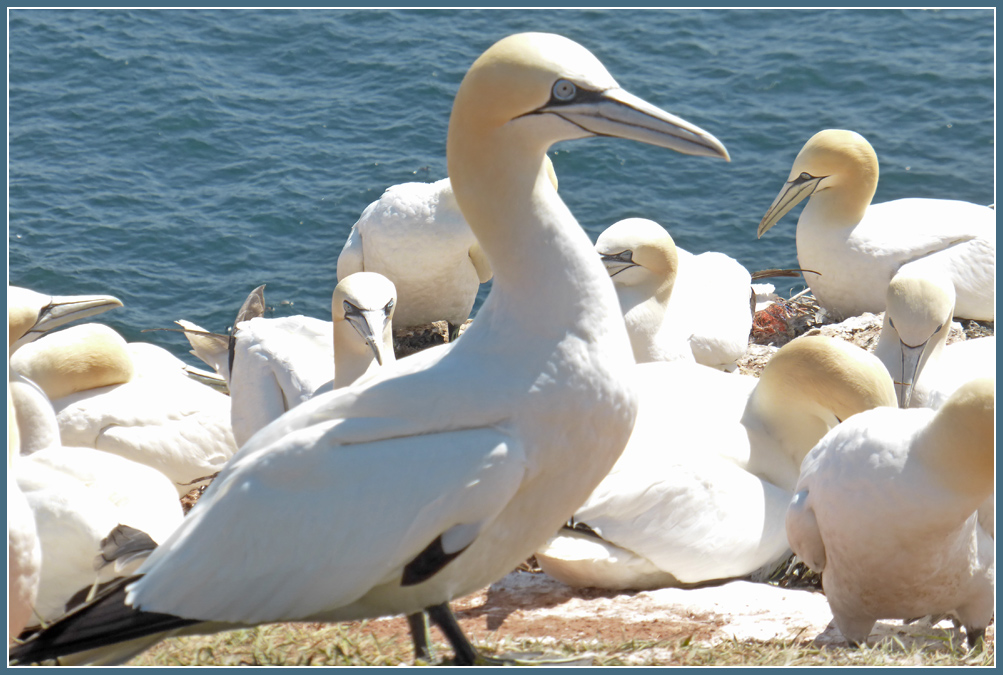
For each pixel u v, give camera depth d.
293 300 23.14
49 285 22.98
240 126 28.78
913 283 14.56
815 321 19.86
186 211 25.55
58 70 30.86
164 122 28.72
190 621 7.63
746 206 26.05
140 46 32.19
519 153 7.66
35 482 10.26
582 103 7.55
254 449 7.90
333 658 8.24
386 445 7.55
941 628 9.95
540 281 7.66
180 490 15.30
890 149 27.83
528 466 7.60
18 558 7.85
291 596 7.58
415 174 27.06
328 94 30.45
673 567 10.70
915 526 8.55
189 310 22.77
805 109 29.69
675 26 33.81
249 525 7.54
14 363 14.84
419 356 8.27
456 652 8.22
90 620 7.56
